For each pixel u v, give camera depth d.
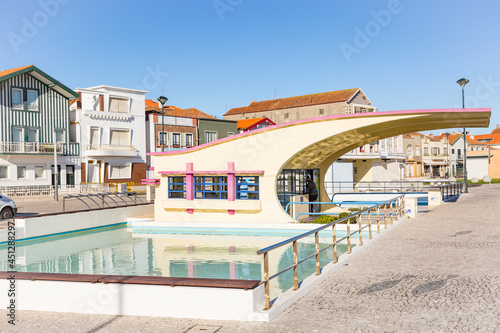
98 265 12.90
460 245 11.79
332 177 41.12
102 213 20.55
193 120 50.53
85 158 41.66
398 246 12.05
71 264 13.12
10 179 36.41
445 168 80.69
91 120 42.22
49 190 36.97
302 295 7.48
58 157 39.66
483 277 8.30
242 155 19.11
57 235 18.25
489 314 6.20
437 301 6.91
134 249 15.50
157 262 13.19
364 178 56.91
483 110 15.30
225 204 19.16
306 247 15.37
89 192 38.94
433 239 12.95
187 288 6.61
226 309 6.45
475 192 33.72
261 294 6.70
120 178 44.25
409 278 8.45
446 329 5.70
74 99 42.62
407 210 18.72
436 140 77.88
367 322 6.07
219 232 19.33
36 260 13.77
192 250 15.13
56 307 7.12
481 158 68.94
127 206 22.11
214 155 19.53
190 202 19.72
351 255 10.62
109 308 6.91
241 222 19.09
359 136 19.09
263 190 18.86
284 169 20.47
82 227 19.45
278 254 14.27
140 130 46.19
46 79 38.69
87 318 6.70
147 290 6.77
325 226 9.21
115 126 44.06
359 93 59.69
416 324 5.91
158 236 18.52
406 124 17.78
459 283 7.93
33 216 17.30
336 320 6.20
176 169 20.17
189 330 6.03
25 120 37.50
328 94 61.28
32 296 7.23
